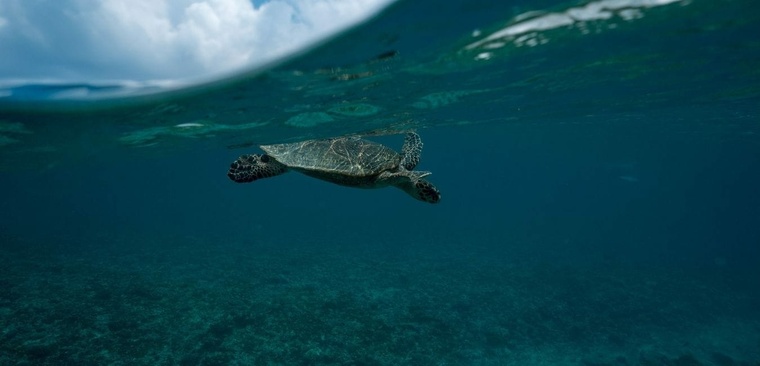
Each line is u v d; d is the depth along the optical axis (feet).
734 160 237.86
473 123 83.05
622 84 44.88
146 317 44.19
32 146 58.54
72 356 35.04
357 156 23.66
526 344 47.16
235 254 80.79
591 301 61.62
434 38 24.59
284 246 94.32
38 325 40.14
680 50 30.78
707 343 52.31
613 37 26.91
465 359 42.24
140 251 79.41
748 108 65.87
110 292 51.06
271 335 42.32
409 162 26.35
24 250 73.05
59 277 56.44
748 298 70.90
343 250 91.91
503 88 43.21
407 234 127.03
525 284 68.28
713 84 45.57
